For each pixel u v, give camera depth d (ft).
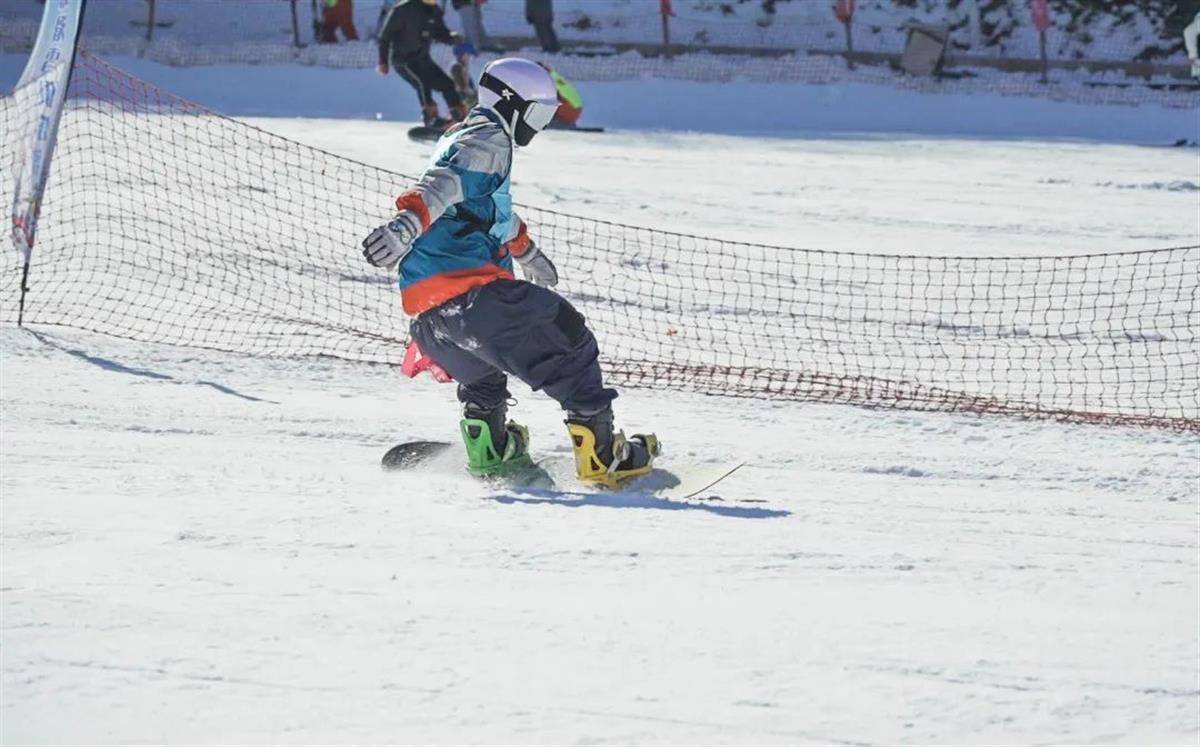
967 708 42.50
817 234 171.53
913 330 124.16
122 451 74.23
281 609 48.39
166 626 46.42
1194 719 42.27
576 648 45.96
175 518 59.47
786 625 48.98
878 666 45.52
